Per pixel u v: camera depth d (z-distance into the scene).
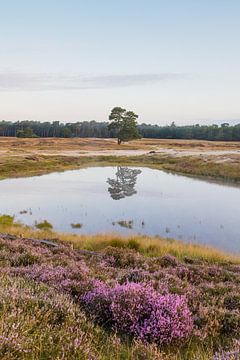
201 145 172.12
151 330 5.68
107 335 5.59
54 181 58.69
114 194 45.72
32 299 5.85
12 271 9.05
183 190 49.81
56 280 8.16
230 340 6.16
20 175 66.19
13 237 17.34
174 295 7.13
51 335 4.63
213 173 69.56
